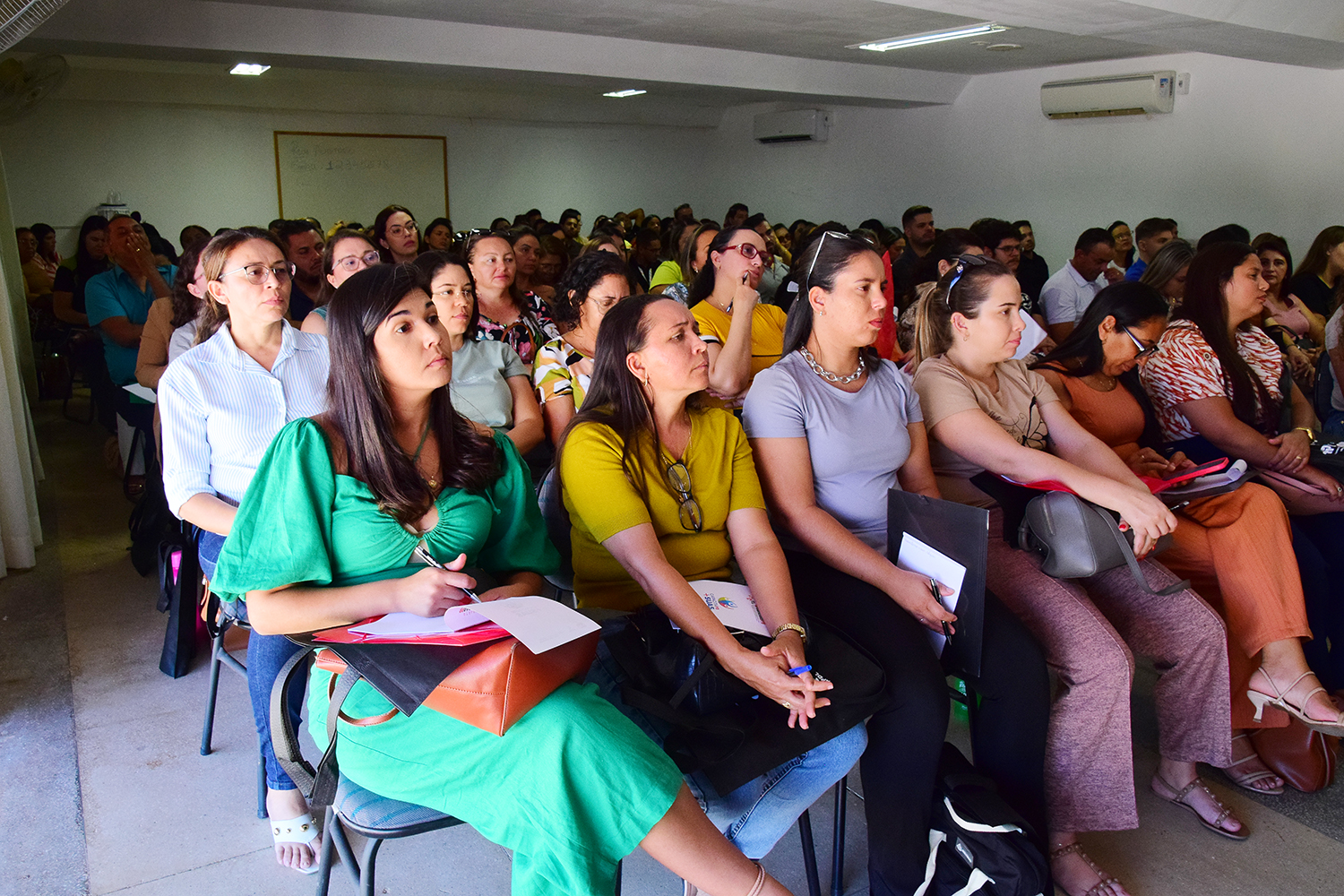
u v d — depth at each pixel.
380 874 1.84
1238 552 2.11
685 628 1.52
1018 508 1.97
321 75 9.63
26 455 3.59
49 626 2.95
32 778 2.13
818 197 11.39
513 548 1.69
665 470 1.72
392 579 1.48
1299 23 5.18
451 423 1.60
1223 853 1.93
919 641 1.67
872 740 1.64
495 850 1.93
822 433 1.89
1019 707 1.70
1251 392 2.50
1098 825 1.82
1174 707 2.02
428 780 1.37
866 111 10.61
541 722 1.30
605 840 1.31
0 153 5.95
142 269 4.14
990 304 2.04
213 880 1.81
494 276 3.00
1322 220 6.97
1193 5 4.71
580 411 1.75
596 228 7.32
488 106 10.90
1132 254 7.71
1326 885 1.83
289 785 1.82
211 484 2.05
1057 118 8.71
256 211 10.15
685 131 12.62
